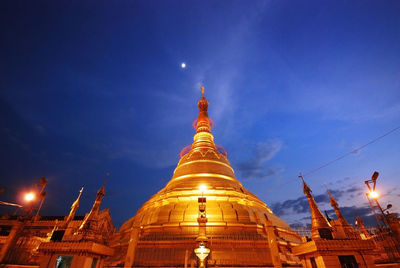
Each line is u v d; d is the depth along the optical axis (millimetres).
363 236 27125
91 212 24016
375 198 28062
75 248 20406
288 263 29609
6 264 26812
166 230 34344
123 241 34594
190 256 29172
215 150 56562
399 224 26125
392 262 26531
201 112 69750
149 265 28391
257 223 35094
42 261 20188
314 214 24000
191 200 39375
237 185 47469
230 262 28484
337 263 20000
